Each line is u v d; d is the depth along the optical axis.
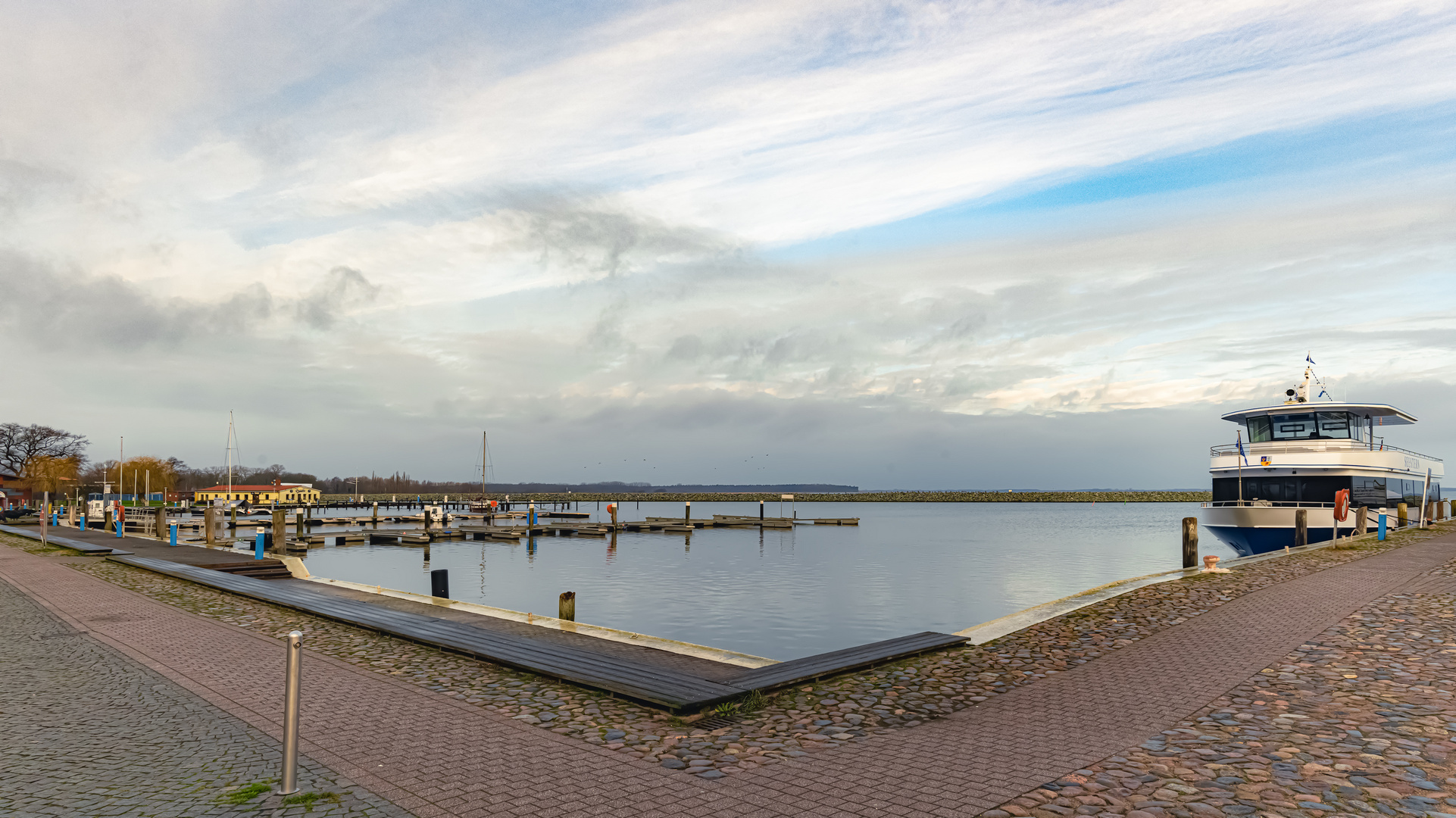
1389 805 5.98
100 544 36.31
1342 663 10.51
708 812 5.98
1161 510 177.88
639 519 121.50
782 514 130.75
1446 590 16.22
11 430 134.88
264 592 18.48
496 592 33.91
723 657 12.16
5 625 14.50
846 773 6.90
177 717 8.54
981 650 12.26
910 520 121.06
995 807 6.05
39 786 6.40
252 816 5.81
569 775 6.83
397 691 9.80
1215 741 7.60
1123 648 11.98
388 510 133.25
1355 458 33.44
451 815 5.90
